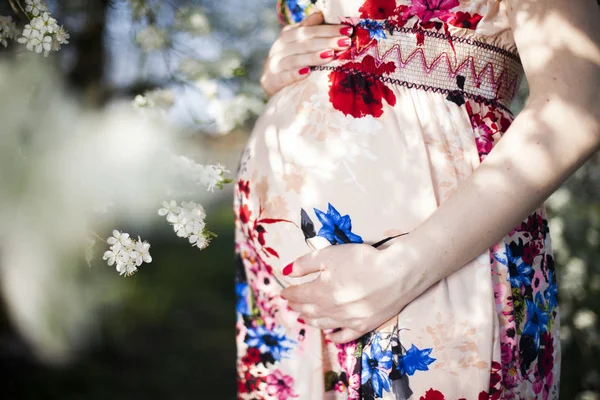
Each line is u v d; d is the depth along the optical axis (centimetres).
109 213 48
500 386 84
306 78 99
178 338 388
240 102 171
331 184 90
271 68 104
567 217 236
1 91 44
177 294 473
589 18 80
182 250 591
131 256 85
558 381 100
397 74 91
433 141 89
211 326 418
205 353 371
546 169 77
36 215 40
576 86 77
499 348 84
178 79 176
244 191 105
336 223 90
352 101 92
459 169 88
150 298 447
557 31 79
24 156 42
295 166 95
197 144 114
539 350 93
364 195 89
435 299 83
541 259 95
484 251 83
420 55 91
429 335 83
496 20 90
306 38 98
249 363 110
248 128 198
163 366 344
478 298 83
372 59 92
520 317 89
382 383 86
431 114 90
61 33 89
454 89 91
